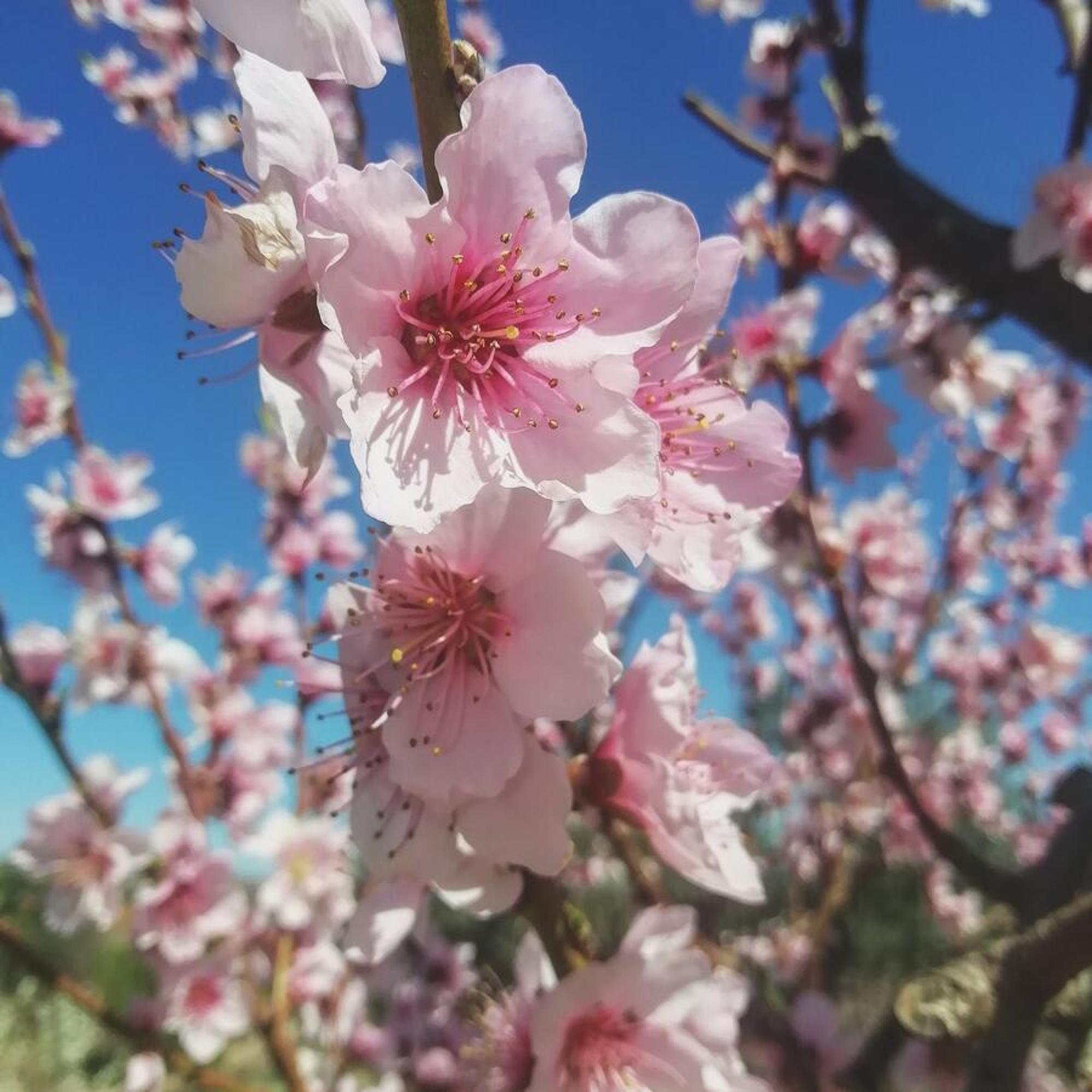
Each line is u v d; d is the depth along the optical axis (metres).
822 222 0.26
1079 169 0.22
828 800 0.50
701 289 0.11
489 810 0.11
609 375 0.10
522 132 0.10
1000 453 0.39
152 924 0.29
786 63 0.31
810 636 0.53
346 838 0.31
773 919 0.55
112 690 0.31
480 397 0.10
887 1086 0.19
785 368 0.24
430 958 0.37
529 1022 0.14
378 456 0.09
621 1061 0.12
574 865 0.54
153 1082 0.29
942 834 0.22
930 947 0.59
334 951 0.33
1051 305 0.24
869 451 0.24
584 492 0.09
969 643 0.55
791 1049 0.20
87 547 0.32
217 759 0.33
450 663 0.11
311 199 0.09
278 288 0.09
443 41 0.10
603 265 0.10
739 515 0.11
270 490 0.38
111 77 0.40
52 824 0.30
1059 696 0.56
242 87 0.09
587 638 0.10
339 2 0.09
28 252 0.29
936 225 0.25
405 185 0.09
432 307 0.10
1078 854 0.19
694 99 0.27
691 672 0.12
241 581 0.37
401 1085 0.33
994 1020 0.14
